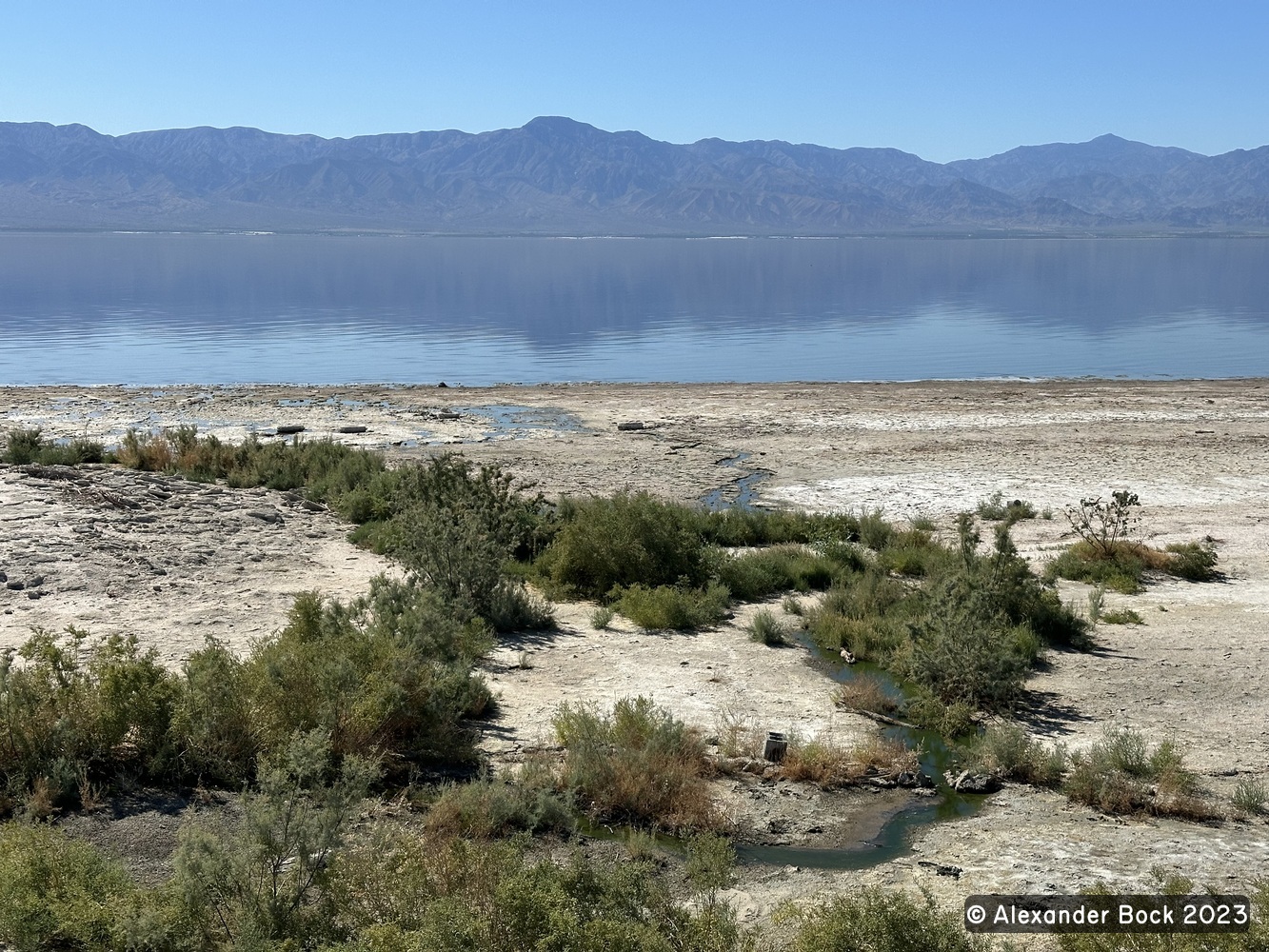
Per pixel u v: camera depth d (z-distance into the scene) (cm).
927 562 1634
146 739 791
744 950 574
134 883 607
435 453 2480
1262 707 1092
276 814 613
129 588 1266
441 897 573
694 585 1498
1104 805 855
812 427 2914
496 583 1298
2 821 693
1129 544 1761
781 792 865
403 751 862
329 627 1004
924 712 1043
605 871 665
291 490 1927
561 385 3656
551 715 983
